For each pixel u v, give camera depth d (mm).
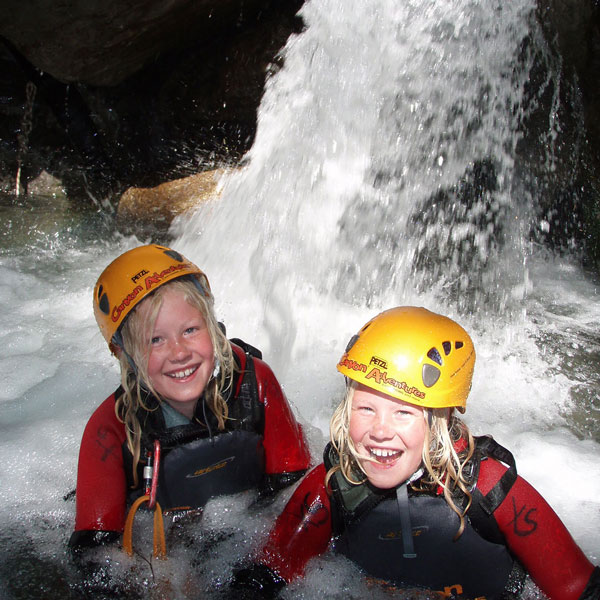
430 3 5715
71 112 7180
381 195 6078
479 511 2477
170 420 2865
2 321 5223
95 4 5727
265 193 6188
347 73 6070
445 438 2514
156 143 7125
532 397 4340
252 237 5965
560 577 2441
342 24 6047
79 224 6832
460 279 5852
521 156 6141
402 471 2504
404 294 5715
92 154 7355
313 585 2742
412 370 2463
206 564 2879
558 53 5824
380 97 6012
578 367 4672
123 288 2793
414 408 2486
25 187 7391
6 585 2844
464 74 5918
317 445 3631
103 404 2982
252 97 6684
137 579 2781
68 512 3285
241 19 6707
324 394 4387
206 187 6738
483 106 6008
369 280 5840
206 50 6875
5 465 3574
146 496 2791
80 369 4574
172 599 2727
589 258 6238
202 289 2957
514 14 5668
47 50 6094
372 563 2729
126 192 7027
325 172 6062
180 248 6203
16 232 6621
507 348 4918
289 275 5637
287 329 5141
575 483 3514
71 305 5531
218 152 6957
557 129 6051
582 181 6156
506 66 5859
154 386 2799
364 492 2627
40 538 3125
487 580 2600
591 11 5676
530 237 6391
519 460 3682
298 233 5906
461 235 6172
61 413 4082
